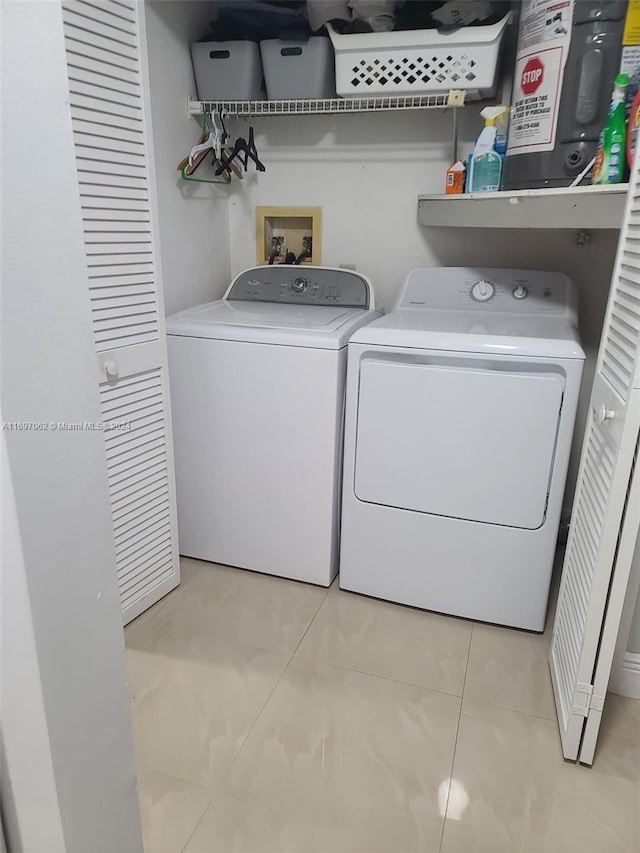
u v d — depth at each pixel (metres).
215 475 2.05
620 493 1.18
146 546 1.86
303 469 1.94
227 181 2.37
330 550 2.01
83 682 0.77
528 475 1.70
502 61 2.01
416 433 1.77
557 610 1.69
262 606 1.96
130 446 1.72
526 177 1.79
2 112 0.56
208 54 2.09
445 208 1.99
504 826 1.26
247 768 1.38
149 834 1.24
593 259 2.12
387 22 1.96
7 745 0.69
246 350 1.88
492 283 2.05
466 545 1.82
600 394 1.42
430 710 1.56
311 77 2.04
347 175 2.32
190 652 1.75
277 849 1.21
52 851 0.77
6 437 0.61
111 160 1.51
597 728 1.36
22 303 0.61
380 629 1.86
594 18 1.58
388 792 1.33
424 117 2.17
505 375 1.65
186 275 2.27
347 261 2.41
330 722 1.51
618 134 1.51
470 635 1.84
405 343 1.72
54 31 0.60
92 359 0.71
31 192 0.60
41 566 0.67
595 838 1.24
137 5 1.52
